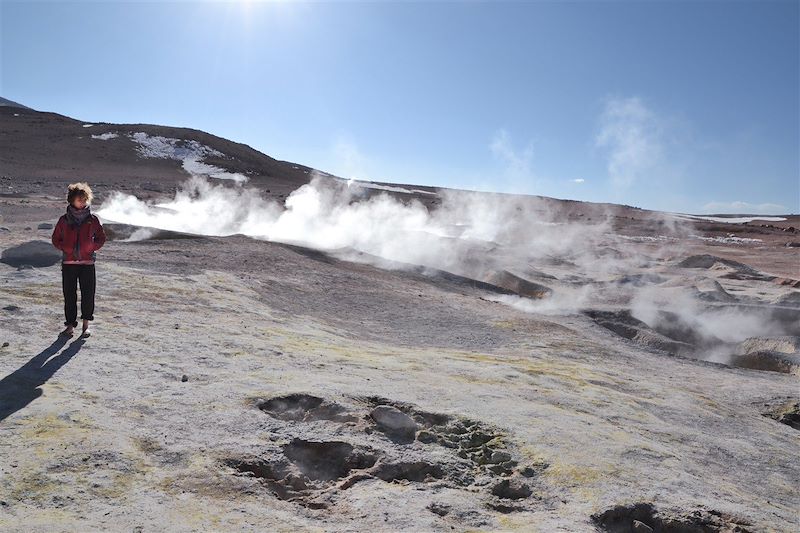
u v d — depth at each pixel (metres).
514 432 6.56
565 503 5.20
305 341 9.81
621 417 8.05
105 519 4.07
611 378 10.49
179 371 7.31
